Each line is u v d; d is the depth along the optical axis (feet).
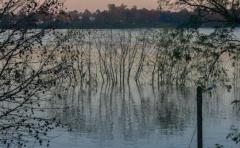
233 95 240.12
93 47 357.20
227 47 50.16
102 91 281.33
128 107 231.91
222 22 49.37
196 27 49.55
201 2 48.98
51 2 42.11
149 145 151.64
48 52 43.47
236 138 53.16
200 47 50.55
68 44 44.50
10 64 41.81
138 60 355.56
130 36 302.25
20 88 42.04
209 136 151.64
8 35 41.60
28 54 42.50
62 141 147.23
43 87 42.98
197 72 52.70
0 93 42.88
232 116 190.19
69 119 184.85
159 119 198.29
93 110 217.77
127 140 158.71
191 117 199.93
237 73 235.61
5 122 47.57
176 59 52.19
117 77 331.16
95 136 160.56
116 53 307.99
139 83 305.12
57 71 43.42
